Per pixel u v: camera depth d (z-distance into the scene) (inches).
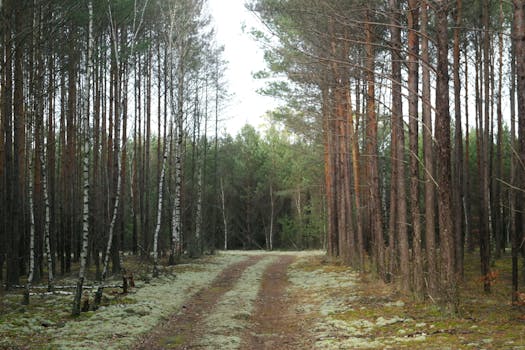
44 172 673.0
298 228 2340.1
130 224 1845.5
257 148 2479.1
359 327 442.9
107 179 946.7
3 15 649.6
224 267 1111.0
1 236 754.2
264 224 2426.2
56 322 474.0
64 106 951.0
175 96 1205.1
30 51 712.4
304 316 530.3
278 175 2397.9
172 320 514.6
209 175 2308.1
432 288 506.0
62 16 711.7
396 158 616.1
